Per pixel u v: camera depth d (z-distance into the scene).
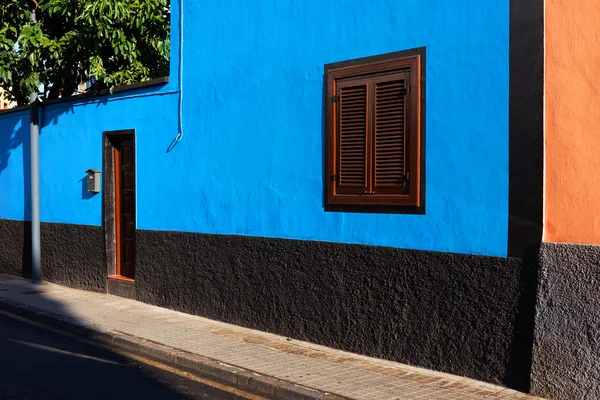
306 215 7.98
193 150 9.57
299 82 8.06
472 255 6.41
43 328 9.23
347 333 7.47
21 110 13.30
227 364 6.98
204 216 9.38
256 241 8.57
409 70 6.95
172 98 9.96
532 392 5.86
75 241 11.84
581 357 5.59
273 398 6.19
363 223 7.37
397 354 6.99
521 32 6.09
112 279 11.09
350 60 7.50
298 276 8.02
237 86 8.89
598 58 5.63
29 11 12.34
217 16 9.20
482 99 6.37
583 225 5.71
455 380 6.35
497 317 6.20
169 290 9.93
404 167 6.99
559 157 5.87
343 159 7.54
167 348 7.67
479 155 6.39
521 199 6.07
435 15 6.75
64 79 12.70
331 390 6.07
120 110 10.89
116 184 11.33
